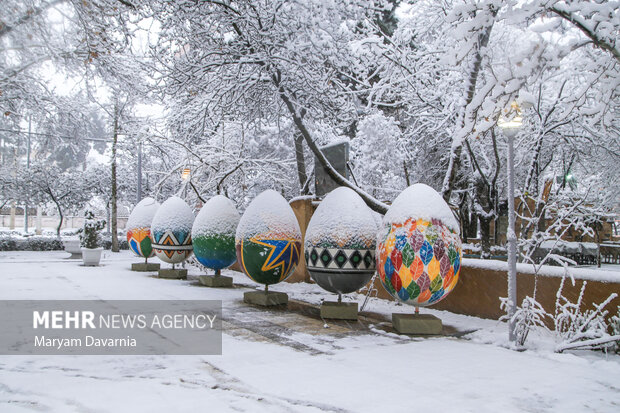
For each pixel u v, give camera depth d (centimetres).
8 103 1403
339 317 926
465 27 708
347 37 1194
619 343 686
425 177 2083
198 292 1219
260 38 1097
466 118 735
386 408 465
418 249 790
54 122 1616
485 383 553
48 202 3769
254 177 2059
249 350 675
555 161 2147
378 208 1127
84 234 1933
